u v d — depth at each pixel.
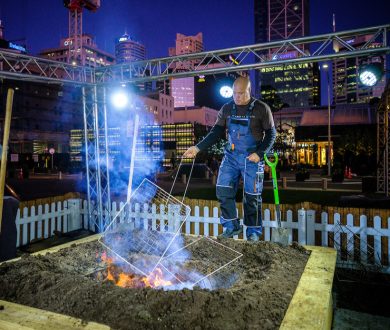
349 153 41.75
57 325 2.21
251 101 4.45
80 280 2.91
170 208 7.60
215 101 117.81
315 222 6.67
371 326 3.93
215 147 49.28
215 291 2.60
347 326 3.92
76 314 2.44
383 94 16.27
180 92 185.12
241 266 3.80
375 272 6.01
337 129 48.62
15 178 35.34
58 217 9.12
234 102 4.56
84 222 9.65
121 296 2.57
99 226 9.22
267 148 4.29
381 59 8.32
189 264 3.93
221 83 8.62
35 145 70.81
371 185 18.89
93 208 9.50
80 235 8.91
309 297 2.57
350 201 9.30
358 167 36.62
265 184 24.92
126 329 2.25
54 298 2.66
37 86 76.31
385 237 6.12
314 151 52.94
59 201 9.29
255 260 3.84
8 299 2.75
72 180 32.25
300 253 3.93
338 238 6.30
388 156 17.19
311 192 18.84
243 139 4.43
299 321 2.20
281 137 53.97
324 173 38.09
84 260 3.93
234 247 4.16
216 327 2.20
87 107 10.20
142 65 9.27
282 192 18.92
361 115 51.84
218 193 4.68
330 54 7.70
